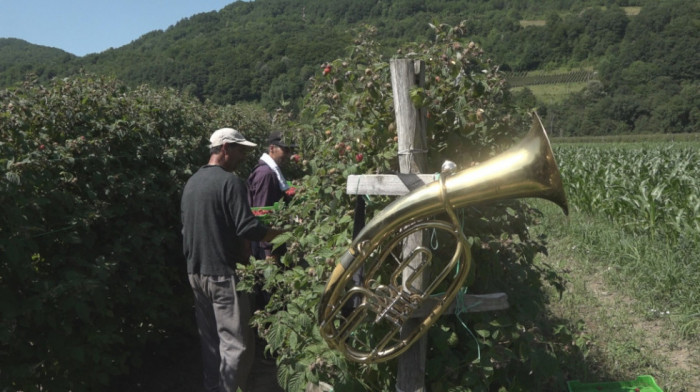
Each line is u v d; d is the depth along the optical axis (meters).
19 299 2.96
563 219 9.22
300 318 2.60
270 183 4.61
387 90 2.68
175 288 4.61
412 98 2.21
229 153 3.45
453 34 2.68
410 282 2.07
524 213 2.92
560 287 3.17
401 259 2.48
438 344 2.37
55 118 3.77
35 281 3.06
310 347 2.52
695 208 6.88
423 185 2.18
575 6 190.50
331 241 2.68
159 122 4.93
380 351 2.19
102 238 3.78
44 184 3.27
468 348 2.53
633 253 6.59
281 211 3.59
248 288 3.10
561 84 120.88
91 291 3.11
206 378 3.56
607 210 9.24
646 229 7.75
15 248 2.81
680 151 14.27
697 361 4.08
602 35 135.00
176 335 4.81
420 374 2.32
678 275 5.58
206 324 3.54
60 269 3.26
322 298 2.08
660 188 7.59
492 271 2.61
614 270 6.20
